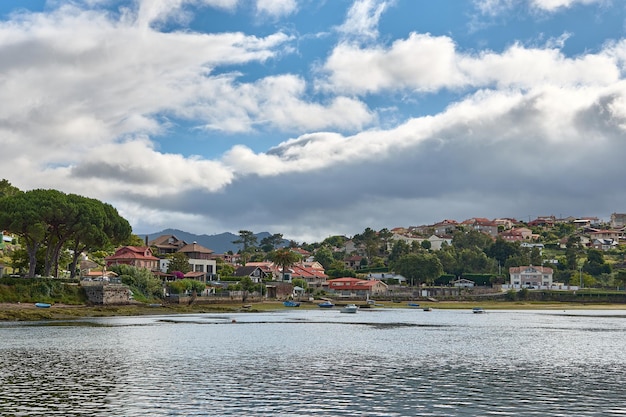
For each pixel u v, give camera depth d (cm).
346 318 13750
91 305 13762
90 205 13650
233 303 18412
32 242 13425
